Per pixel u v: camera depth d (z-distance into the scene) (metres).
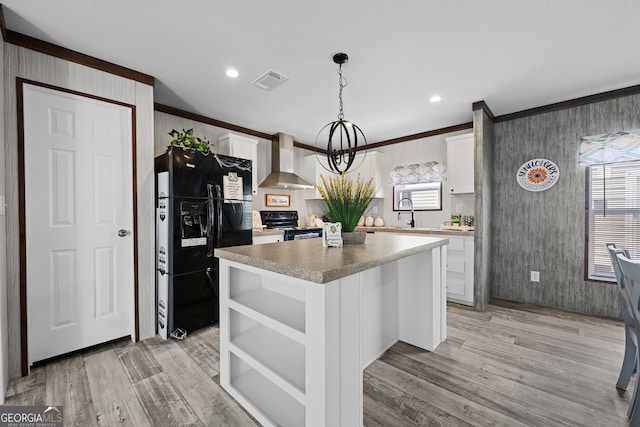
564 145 3.09
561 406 1.56
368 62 2.26
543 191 3.23
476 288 3.15
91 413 1.52
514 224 3.42
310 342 1.17
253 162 3.83
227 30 1.86
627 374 1.66
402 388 1.73
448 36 1.93
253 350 1.60
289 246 1.85
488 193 3.34
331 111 3.38
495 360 2.05
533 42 1.99
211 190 2.70
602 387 1.72
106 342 2.36
